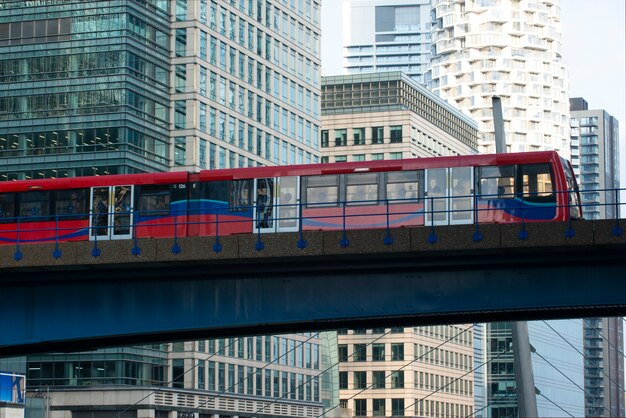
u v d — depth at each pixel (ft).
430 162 179.22
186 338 171.22
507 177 176.24
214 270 154.71
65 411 424.46
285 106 515.91
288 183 181.98
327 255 148.25
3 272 156.97
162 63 452.35
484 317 164.66
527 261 147.64
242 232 182.60
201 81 456.04
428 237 145.48
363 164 180.65
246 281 154.20
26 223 191.21
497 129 177.37
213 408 456.04
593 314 164.04
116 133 429.79
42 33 440.86
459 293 149.18
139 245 151.74
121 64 431.84
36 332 157.28
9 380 397.60
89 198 189.06
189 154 449.06
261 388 486.79
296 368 514.27
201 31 457.27
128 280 156.66
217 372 460.14
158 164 447.01
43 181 191.21
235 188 183.83
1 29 444.96
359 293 151.43
